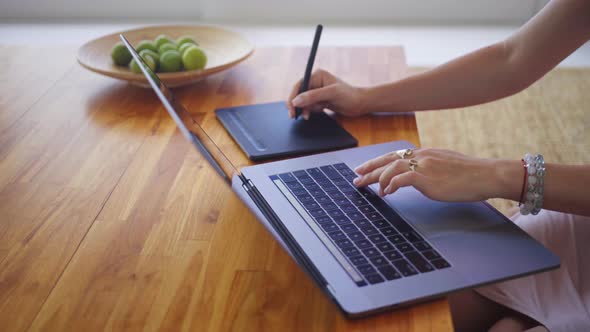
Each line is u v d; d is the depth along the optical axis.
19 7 4.10
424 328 0.69
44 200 0.97
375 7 4.15
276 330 0.70
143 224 0.90
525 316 1.04
